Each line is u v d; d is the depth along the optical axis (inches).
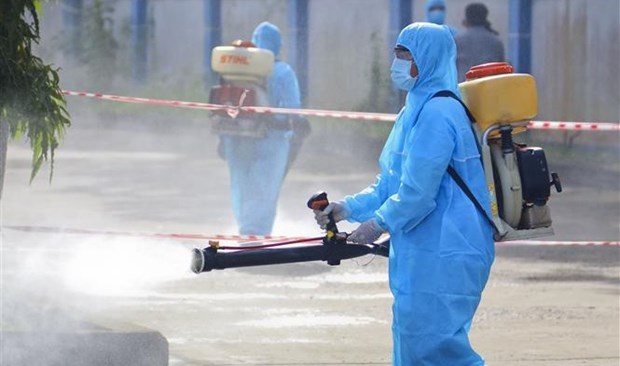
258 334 754.8
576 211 1358.3
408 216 502.0
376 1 2151.8
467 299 505.0
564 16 1966.0
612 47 1934.1
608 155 1860.2
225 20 2480.3
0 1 600.4
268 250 515.5
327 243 520.1
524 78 512.4
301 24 2219.5
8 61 601.6
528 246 1106.7
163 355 609.6
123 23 2613.2
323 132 1991.9
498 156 515.5
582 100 1951.3
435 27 513.0
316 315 812.0
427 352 504.4
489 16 1993.1
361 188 1521.9
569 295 891.4
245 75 1026.7
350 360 693.3
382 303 856.3
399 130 521.0
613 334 765.3
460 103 510.3
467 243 502.9
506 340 748.0
